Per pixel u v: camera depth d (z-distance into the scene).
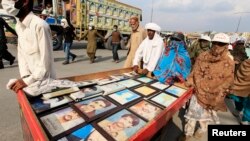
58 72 5.70
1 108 3.15
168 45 2.94
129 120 1.60
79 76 2.39
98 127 1.44
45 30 1.70
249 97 2.97
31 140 1.35
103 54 10.57
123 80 2.73
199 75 2.41
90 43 7.50
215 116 2.57
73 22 9.60
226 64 2.20
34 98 1.68
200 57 2.44
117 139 1.34
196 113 2.46
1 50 5.52
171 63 2.77
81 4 9.71
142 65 3.46
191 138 2.73
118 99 1.98
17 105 3.30
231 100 4.69
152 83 2.70
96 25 10.95
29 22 1.67
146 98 2.12
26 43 1.72
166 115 1.70
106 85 2.33
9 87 1.73
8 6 1.58
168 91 2.42
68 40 6.86
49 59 1.78
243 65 2.78
